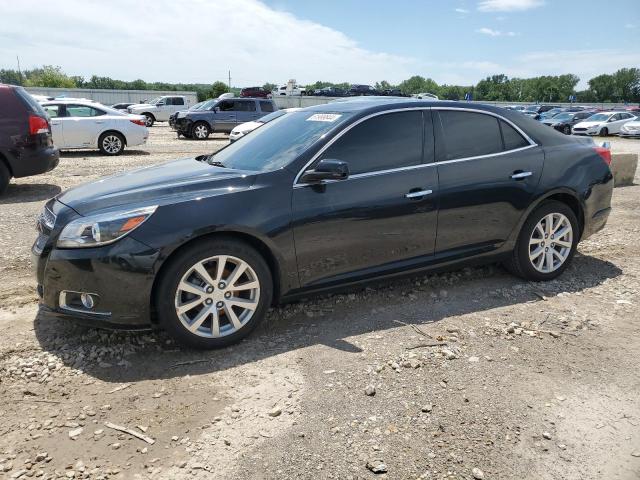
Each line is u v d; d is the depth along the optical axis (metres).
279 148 3.98
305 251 3.64
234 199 3.42
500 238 4.42
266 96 42.38
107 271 3.15
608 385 3.08
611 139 28.86
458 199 4.13
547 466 2.42
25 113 8.59
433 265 4.20
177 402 2.88
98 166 12.48
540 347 3.52
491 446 2.54
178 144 19.45
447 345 3.52
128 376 3.14
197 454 2.48
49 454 2.47
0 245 5.73
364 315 3.98
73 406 2.84
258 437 2.60
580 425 2.72
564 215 4.63
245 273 3.50
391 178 3.89
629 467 2.43
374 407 2.83
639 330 3.79
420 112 4.13
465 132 4.27
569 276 4.88
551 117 36.22
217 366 3.26
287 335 3.67
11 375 3.12
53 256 3.25
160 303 3.25
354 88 48.09
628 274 4.96
